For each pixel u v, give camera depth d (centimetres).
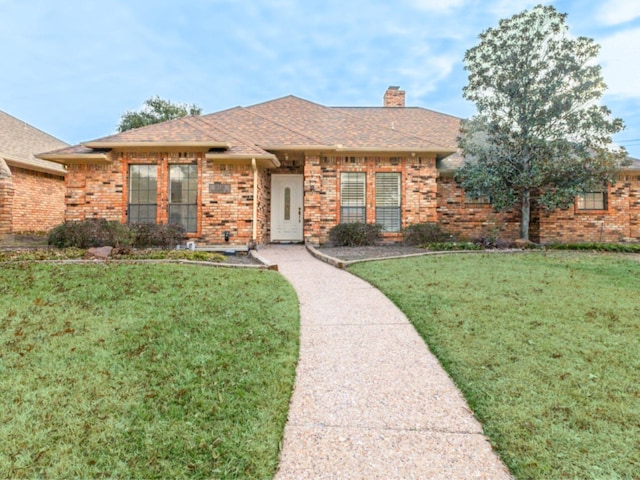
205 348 386
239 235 1175
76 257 859
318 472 222
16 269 706
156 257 875
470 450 240
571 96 1173
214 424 263
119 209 1176
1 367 341
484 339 403
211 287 618
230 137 1227
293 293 613
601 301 538
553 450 233
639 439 239
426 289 617
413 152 1284
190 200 1187
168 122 1333
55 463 225
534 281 668
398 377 337
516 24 1206
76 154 1139
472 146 1280
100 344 393
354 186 1320
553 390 298
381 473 221
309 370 352
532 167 1195
